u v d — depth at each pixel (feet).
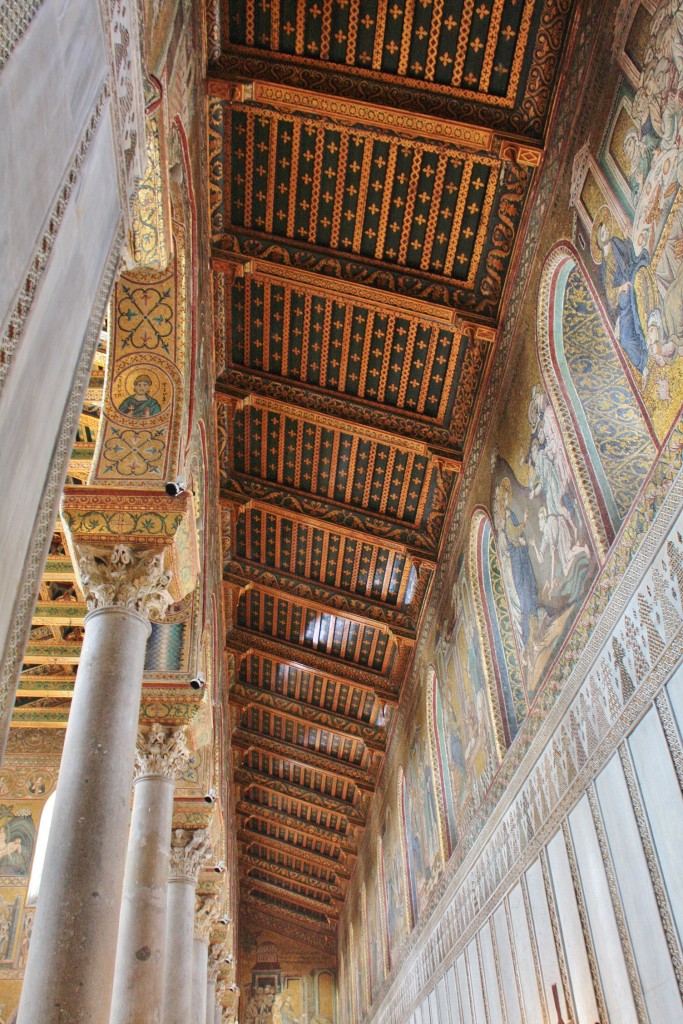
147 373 28.14
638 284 23.18
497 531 37.01
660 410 21.97
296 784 84.84
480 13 30.78
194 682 34.60
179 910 39.60
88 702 22.61
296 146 36.40
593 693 25.17
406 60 32.89
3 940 55.62
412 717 57.11
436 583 49.88
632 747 22.24
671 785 19.97
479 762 39.22
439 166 35.19
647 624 21.80
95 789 20.68
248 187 38.40
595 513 25.86
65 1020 17.42
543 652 30.42
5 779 61.31
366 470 49.29
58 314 10.41
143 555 25.75
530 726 31.45
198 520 36.70
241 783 85.40
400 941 60.39
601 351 27.40
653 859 20.77
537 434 31.50
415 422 45.37
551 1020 27.84
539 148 32.09
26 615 9.77
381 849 70.13
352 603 57.82
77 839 19.69
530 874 30.55
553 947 27.76
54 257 10.07
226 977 73.26
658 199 22.03
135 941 28.09
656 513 21.79
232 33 33.19
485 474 39.42
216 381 45.98
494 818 36.01
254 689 72.02
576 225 28.19
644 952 21.02
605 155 25.88
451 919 44.01
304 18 32.48
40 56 9.16
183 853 41.27
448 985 44.27
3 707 9.14
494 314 37.99
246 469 52.60
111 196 13.60
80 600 52.85
